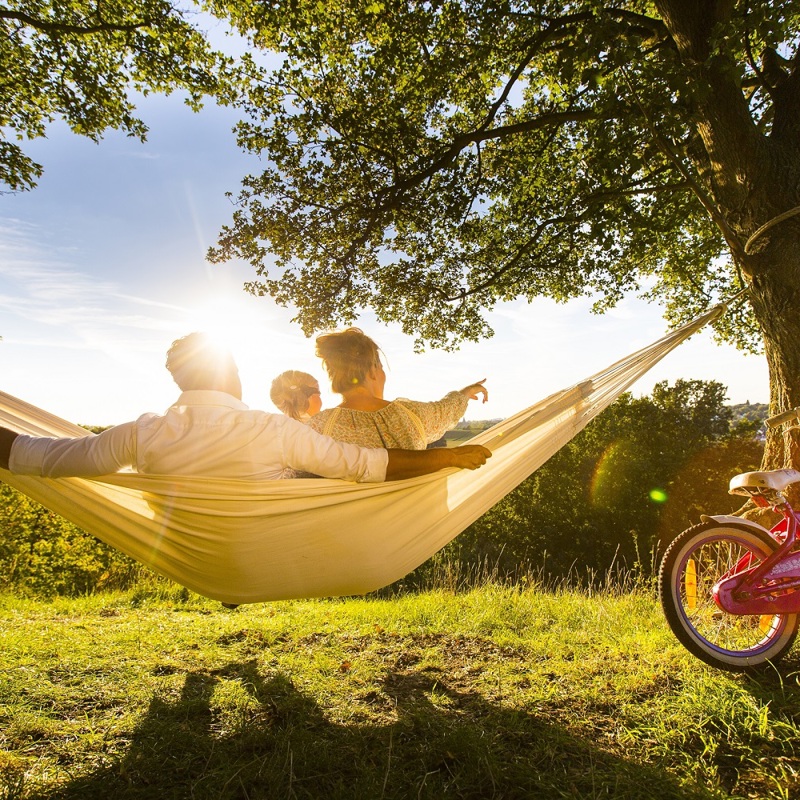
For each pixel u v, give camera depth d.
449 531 3.14
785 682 3.18
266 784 2.42
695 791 2.31
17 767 2.52
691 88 4.87
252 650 4.31
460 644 4.36
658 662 3.54
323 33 8.84
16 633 4.71
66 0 9.99
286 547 2.79
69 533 9.55
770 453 4.98
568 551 33.09
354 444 2.85
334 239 9.82
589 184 8.92
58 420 3.00
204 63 10.30
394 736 2.81
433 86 8.78
